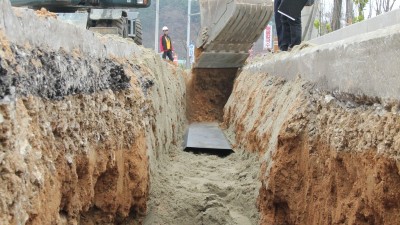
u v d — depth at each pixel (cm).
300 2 973
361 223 380
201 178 779
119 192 512
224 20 1291
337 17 1105
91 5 1466
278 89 755
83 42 461
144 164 593
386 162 338
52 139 344
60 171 358
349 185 412
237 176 774
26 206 282
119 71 567
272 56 977
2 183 258
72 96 405
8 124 268
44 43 364
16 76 292
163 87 939
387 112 360
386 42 359
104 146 467
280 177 555
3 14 299
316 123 516
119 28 1513
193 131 1250
